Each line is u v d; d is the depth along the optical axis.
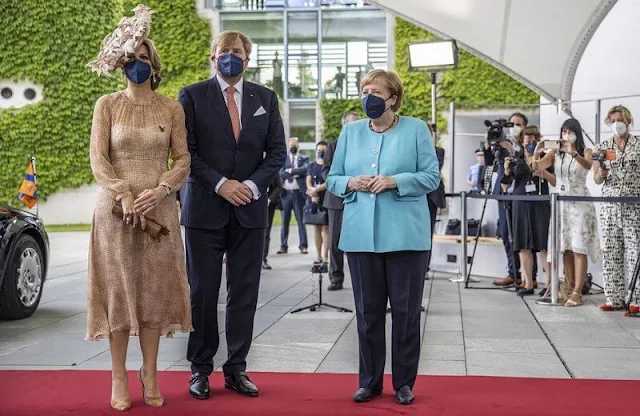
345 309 7.83
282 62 24.41
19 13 21.08
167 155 4.62
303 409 4.43
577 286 8.36
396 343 4.61
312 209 11.07
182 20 23.56
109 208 4.45
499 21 11.30
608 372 5.35
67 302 8.45
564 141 8.38
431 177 4.62
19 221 7.38
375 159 4.69
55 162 21.31
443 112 21.25
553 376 5.24
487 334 6.73
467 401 4.59
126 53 4.41
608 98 9.83
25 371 5.34
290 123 24.53
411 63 10.89
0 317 7.33
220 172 4.77
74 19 21.27
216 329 4.83
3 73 21.14
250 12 24.16
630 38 10.23
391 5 11.69
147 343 4.55
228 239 4.85
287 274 10.99
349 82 24.31
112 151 4.52
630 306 7.68
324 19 24.30
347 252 4.68
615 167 8.07
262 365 5.57
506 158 9.11
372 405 4.50
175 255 4.58
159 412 4.38
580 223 8.29
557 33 11.20
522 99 20.62
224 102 4.81
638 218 7.94
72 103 21.36
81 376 5.20
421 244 4.60
